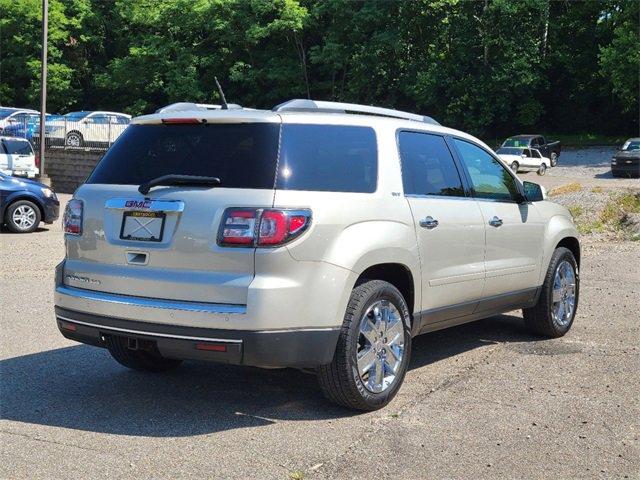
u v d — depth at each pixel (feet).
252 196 15.16
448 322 19.76
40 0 195.62
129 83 194.08
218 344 14.87
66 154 111.24
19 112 114.73
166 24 190.08
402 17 176.96
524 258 22.15
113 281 16.10
